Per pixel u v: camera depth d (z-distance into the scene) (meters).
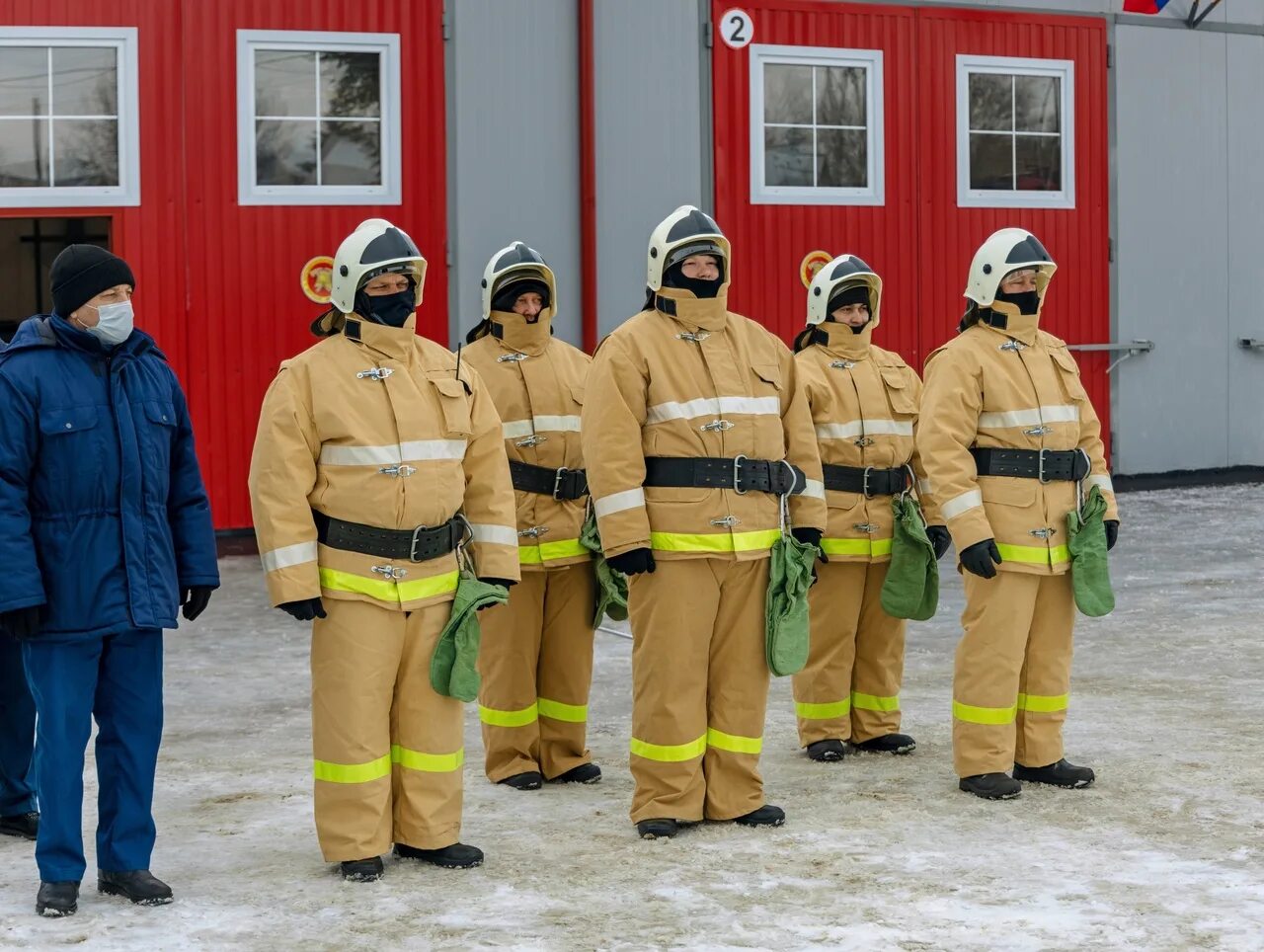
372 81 13.16
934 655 8.91
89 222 16.97
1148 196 16.20
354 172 13.17
